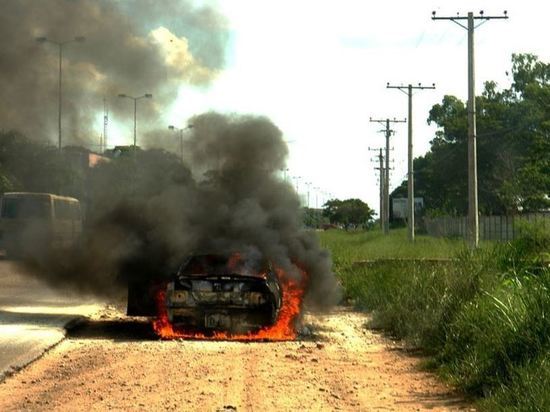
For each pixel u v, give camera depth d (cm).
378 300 1714
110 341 1287
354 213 13462
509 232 4606
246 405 828
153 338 1341
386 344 1332
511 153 6291
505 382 880
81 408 805
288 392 899
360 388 938
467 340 1096
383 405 848
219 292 1342
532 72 6588
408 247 3206
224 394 880
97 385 922
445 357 1102
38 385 920
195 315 1341
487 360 959
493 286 1295
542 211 5119
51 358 1103
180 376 981
